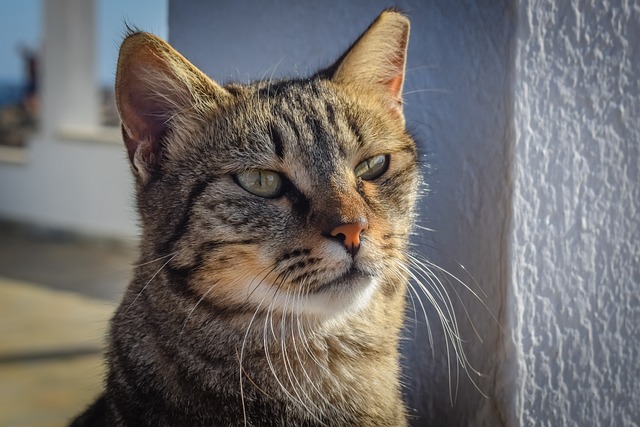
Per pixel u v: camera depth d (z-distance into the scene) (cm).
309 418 42
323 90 43
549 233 43
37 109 218
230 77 50
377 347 43
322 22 48
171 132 42
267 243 40
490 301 43
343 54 45
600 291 44
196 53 52
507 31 41
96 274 149
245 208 40
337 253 40
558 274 43
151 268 42
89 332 106
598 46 42
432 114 45
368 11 47
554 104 42
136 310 43
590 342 44
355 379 43
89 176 194
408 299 46
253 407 41
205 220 40
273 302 41
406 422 45
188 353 41
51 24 200
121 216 186
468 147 43
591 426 45
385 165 43
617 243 44
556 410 44
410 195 44
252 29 50
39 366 91
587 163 43
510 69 41
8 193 214
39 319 113
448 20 43
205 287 41
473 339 44
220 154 41
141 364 42
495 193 42
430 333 46
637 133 44
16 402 79
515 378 42
